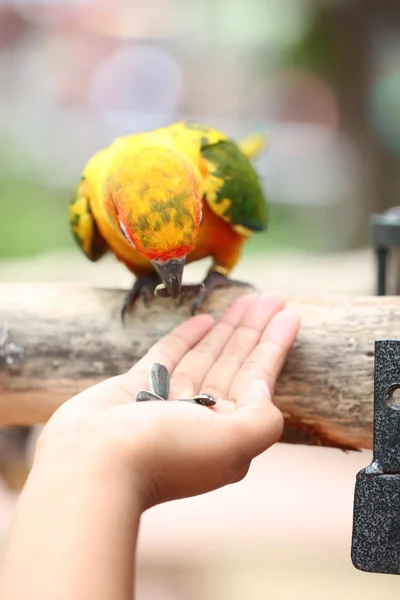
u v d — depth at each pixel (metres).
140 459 0.56
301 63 2.43
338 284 1.62
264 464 1.35
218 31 2.84
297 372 0.67
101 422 0.57
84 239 0.78
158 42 3.17
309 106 2.99
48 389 0.70
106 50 3.28
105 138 3.43
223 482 0.58
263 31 2.61
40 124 3.46
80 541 0.53
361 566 0.57
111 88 3.39
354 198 2.53
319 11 2.26
